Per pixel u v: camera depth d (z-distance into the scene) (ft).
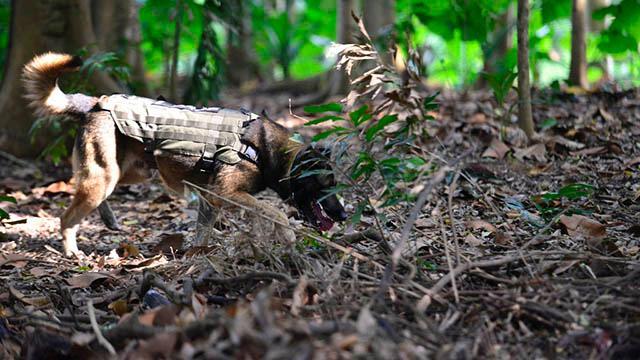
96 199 17.90
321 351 9.14
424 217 17.24
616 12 30.53
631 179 19.93
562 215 15.70
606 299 11.60
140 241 19.38
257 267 13.99
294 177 16.79
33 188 25.26
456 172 13.82
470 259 13.79
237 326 9.25
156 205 22.68
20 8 28.25
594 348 10.61
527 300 11.51
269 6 55.11
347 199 19.74
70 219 18.11
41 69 17.31
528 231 16.21
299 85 41.52
